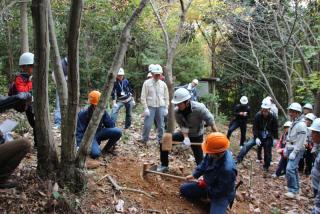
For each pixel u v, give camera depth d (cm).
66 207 404
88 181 486
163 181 578
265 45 1380
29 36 1341
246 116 973
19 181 421
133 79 1561
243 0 1412
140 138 805
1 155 368
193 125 582
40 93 411
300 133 676
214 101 1547
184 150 743
